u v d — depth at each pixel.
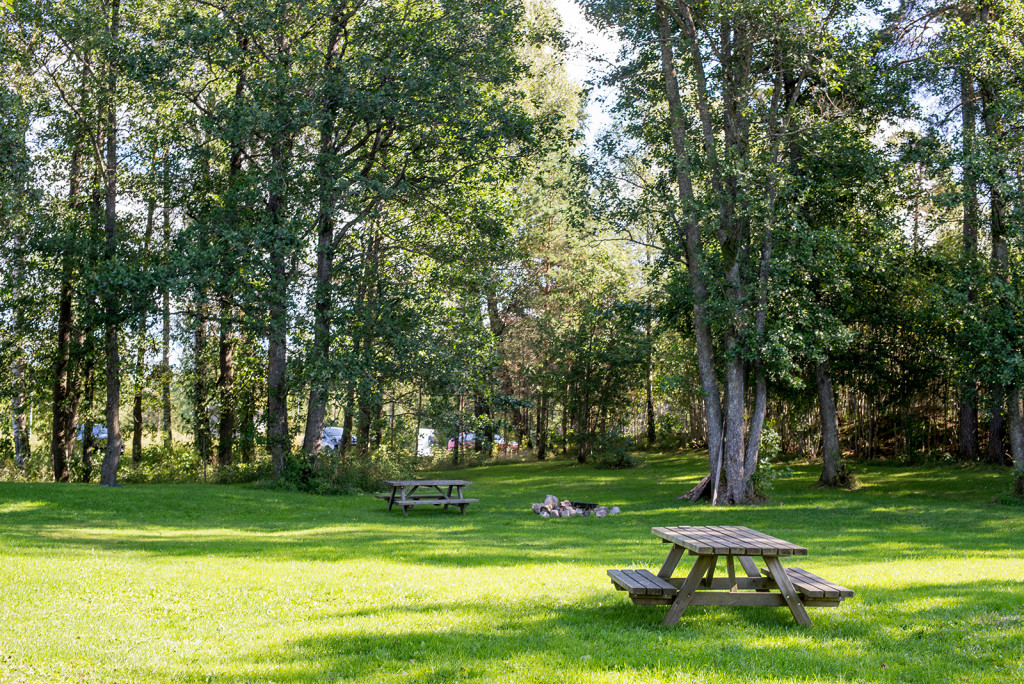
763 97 22.78
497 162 24.69
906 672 5.55
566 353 37.34
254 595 8.17
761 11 19.64
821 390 25.06
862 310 23.84
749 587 7.37
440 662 5.77
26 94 23.16
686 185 22.14
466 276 26.62
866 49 21.02
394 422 29.86
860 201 22.84
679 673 5.49
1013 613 7.19
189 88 25.02
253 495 20.94
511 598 8.00
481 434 28.62
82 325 24.53
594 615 7.27
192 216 24.50
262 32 22.17
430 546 12.47
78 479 26.80
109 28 23.08
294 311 22.59
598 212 22.98
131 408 34.62
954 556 11.80
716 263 21.05
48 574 8.90
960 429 28.72
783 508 19.77
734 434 21.69
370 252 26.55
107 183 23.67
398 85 22.80
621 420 39.75
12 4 21.47
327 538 13.72
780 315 20.94
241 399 28.42
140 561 10.30
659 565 10.43
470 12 22.86
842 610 7.39
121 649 6.08
